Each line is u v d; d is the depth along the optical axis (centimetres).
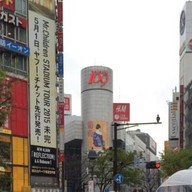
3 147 3478
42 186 6162
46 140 6319
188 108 13788
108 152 8519
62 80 6556
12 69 5969
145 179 12231
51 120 6419
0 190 3319
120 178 4119
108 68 14275
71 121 14188
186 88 14262
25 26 6212
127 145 16538
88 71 14200
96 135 13750
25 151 6006
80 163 10431
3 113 2764
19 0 6184
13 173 5759
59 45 6594
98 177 8638
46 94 6391
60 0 6650
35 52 6303
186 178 1991
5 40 5912
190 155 9444
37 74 6300
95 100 13988
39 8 6431
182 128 14388
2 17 5909
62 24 6631
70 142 13875
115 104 15312
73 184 10306
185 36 16538
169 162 9406
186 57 16325
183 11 16825
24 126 6038
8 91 2777
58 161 6438
